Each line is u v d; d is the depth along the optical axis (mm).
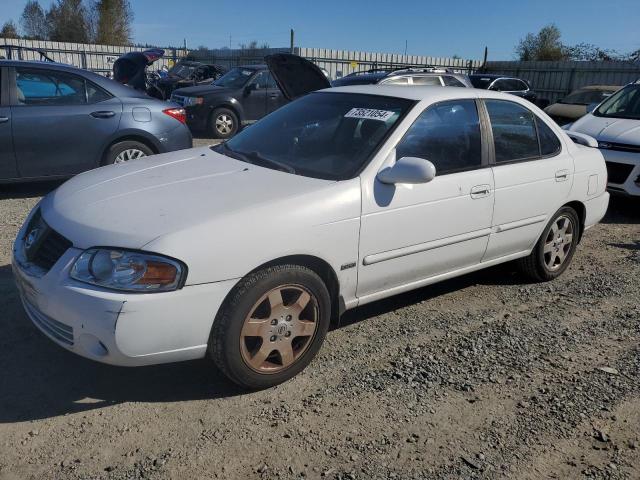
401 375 3516
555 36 38000
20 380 3295
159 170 3828
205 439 2879
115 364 2924
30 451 2746
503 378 3547
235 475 2646
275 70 7727
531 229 4695
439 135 4016
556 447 2936
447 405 3240
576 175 4949
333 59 25156
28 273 3109
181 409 3111
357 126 3957
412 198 3732
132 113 7328
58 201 3438
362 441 2910
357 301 3709
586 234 6867
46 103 6867
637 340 4133
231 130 13836
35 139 6770
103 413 3051
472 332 4141
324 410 3146
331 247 3383
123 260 2855
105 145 7191
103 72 25719
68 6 42469
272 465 2717
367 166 3605
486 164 4254
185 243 2896
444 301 4688
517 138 4566
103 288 2840
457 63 28688
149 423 2986
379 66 26359
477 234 4227
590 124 8289
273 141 4191
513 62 27781
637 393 3449
